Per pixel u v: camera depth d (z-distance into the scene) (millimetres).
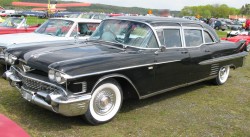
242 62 7973
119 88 4691
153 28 5336
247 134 4590
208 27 6883
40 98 4293
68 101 3973
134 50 5012
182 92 6637
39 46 5164
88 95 4164
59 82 3977
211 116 5234
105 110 4566
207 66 6562
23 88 4629
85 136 4113
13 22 10305
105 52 4738
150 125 4648
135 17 5695
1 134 2467
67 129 4285
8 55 5062
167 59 5379
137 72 4824
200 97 6344
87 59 4277
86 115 4332
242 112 5562
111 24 5688
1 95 5570
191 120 4977
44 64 4250
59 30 8180
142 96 5074
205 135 4438
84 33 8328
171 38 5660
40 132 4129
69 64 4055
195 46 6230
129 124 4625
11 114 4672
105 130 4352
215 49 6742
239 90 7137
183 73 5855
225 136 4461
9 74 5082
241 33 18953
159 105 5621
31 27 10922
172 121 4875
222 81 7457
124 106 5426
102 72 4277
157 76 5246
